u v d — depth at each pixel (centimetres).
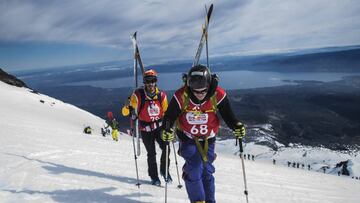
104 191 631
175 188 743
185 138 522
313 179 1407
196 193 510
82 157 1033
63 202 540
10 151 952
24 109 6103
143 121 760
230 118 507
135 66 873
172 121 505
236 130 502
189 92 490
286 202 777
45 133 1681
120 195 618
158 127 759
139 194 641
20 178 665
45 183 644
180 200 631
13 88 8769
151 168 760
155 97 754
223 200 707
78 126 5944
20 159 845
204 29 581
